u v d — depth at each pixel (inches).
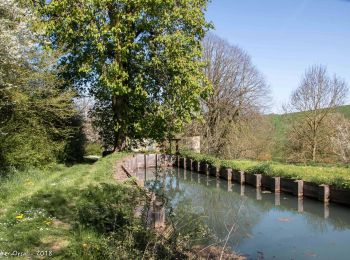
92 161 928.9
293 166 860.6
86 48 838.5
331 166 904.9
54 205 379.6
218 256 285.0
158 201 330.3
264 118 1457.9
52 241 273.9
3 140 541.3
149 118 847.7
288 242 418.6
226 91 1454.2
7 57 484.4
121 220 295.7
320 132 1315.2
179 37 808.3
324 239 435.2
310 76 1337.4
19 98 534.3
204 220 479.2
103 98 944.3
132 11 812.6
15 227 295.7
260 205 653.9
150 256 213.2
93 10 779.4
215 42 1475.1
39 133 652.7
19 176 522.9
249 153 1385.3
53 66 695.1
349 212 574.6
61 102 705.0
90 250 244.8
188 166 1181.1
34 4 801.6
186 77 804.6
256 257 361.4
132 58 847.7
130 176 581.3
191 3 858.1
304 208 627.5
